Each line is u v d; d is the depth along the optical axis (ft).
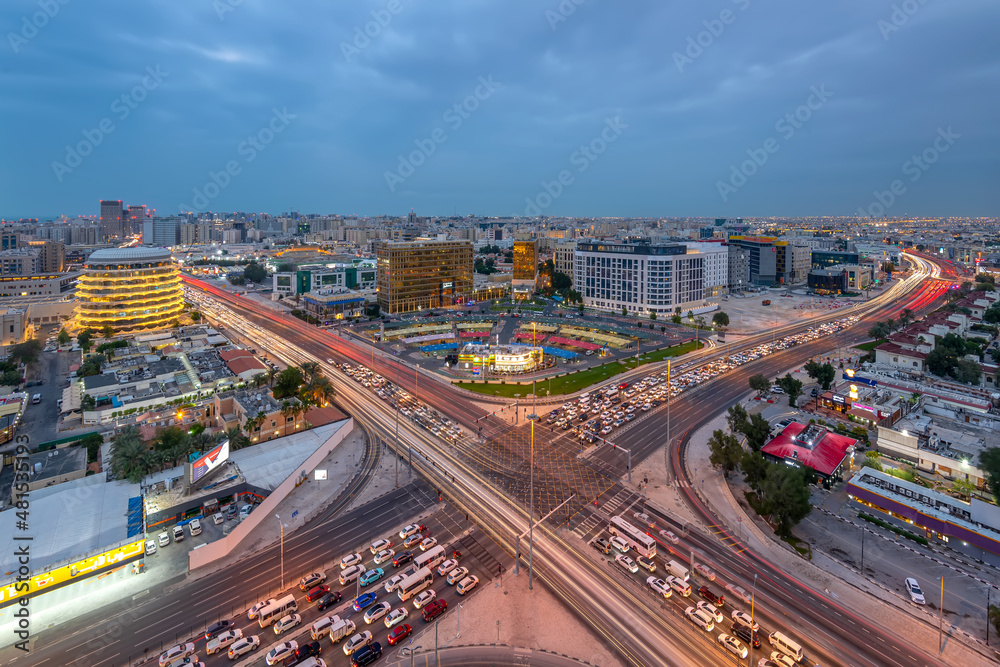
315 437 444.96
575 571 294.46
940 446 400.06
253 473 380.17
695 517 346.54
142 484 355.36
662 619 259.39
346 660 235.20
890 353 647.15
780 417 501.56
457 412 531.50
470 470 410.72
